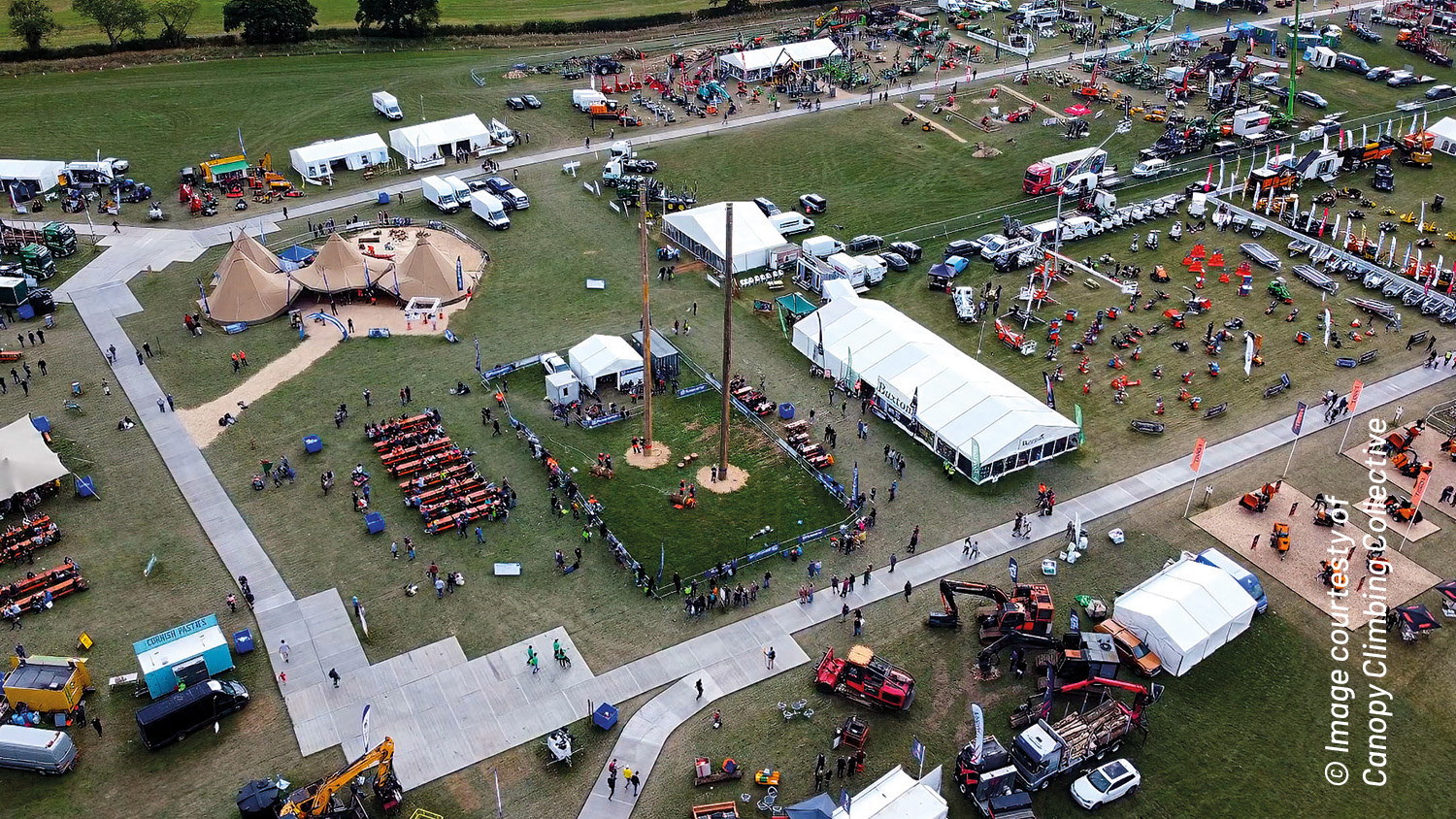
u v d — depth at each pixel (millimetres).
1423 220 126562
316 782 61281
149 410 94000
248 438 90688
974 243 121875
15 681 64500
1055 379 99750
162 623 72062
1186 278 117812
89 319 107625
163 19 177750
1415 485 82250
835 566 78188
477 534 80000
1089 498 85312
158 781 61500
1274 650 71625
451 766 62812
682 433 93000
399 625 72438
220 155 145250
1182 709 67250
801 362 103875
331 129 153750
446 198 131500
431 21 192250
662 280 118000
